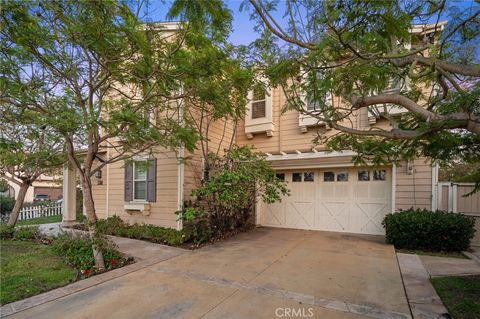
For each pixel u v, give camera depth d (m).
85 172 4.98
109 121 4.33
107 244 4.95
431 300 3.37
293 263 5.02
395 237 6.27
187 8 2.98
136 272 4.50
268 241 6.96
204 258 5.36
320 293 3.65
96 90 5.08
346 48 2.49
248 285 3.93
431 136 3.20
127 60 4.69
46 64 4.52
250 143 9.62
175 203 7.69
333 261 5.15
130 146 5.64
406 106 2.98
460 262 5.09
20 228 7.58
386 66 3.20
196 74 4.79
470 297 3.44
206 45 4.82
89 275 4.30
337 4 2.15
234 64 5.51
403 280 4.11
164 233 7.10
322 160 8.21
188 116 7.42
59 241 5.60
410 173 7.04
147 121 5.13
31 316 3.02
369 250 6.00
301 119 8.52
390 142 4.78
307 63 2.93
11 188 16.56
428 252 5.86
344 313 3.09
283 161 8.77
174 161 7.79
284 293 3.65
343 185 8.27
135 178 8.60
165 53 4.80
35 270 4.46
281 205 9.15
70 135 4.79
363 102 3.32
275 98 9.31
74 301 3.39
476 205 6.42
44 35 4.02
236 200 7.12
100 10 3.63
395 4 2.06
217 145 9.02
